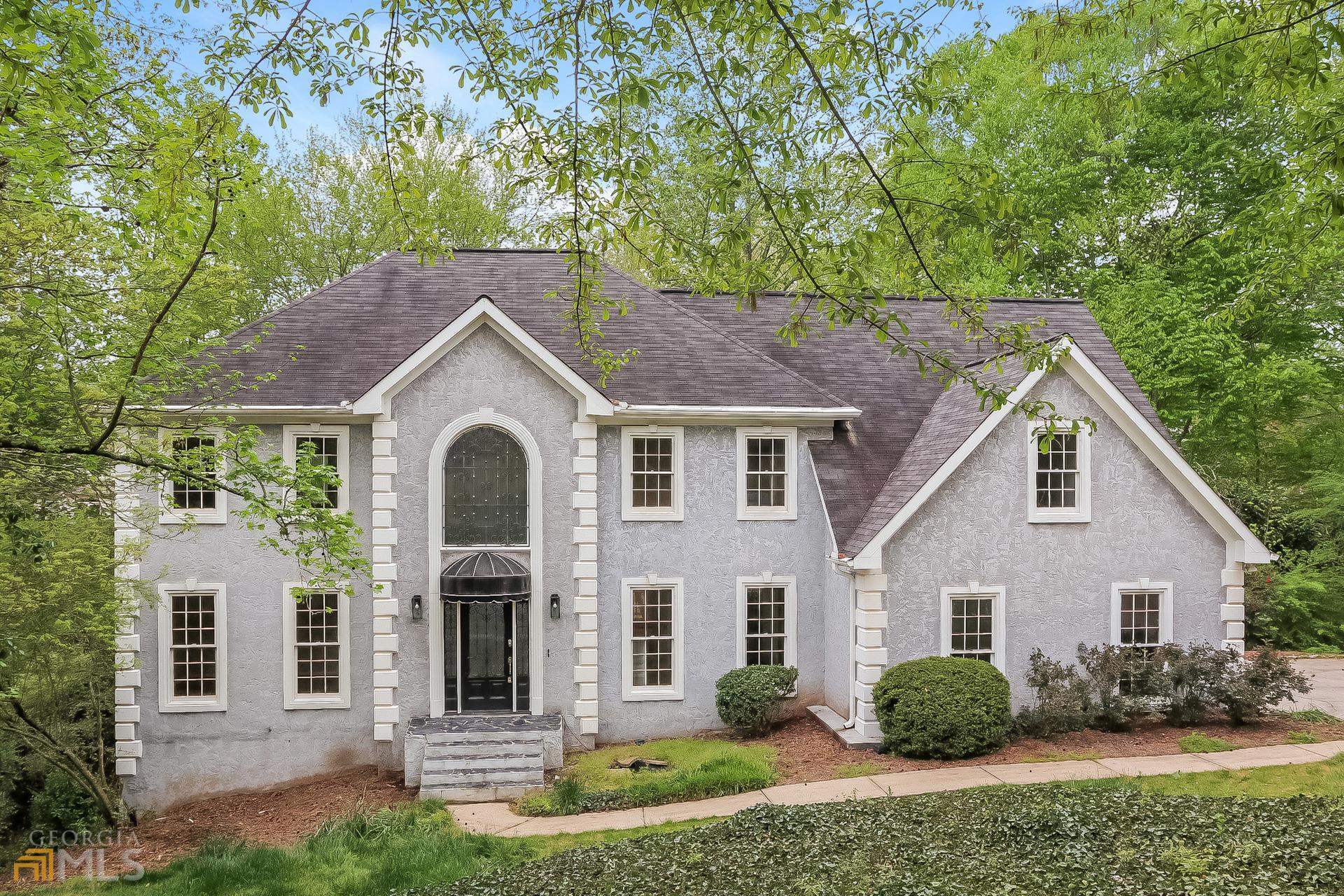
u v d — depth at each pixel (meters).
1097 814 11.74
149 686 19.00
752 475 20.81
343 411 18.94
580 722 19.62
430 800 16.83
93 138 10.91
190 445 18.77
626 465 20.27
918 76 8.36
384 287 22.48
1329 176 11.87
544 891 11.10
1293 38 9.73
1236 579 19.27
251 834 16.72
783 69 8.23
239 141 10.54
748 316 24.16
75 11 9.04
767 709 19.11
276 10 8.42
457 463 19.69
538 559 19.70
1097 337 23.72
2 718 17.44
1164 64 10.39
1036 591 18.80
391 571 19.22
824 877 10.56
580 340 11.29
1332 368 31.70
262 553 19.22
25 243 12.44
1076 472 19.03
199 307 17.08
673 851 12.13
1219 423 31.84
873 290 9.02
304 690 19.42
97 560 17.28
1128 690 18.69
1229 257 30.36
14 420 12.67
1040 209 31.97
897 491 19.11
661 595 20.45
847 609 19.19
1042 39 11.01
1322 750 16.44
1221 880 9.30
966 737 16.67
